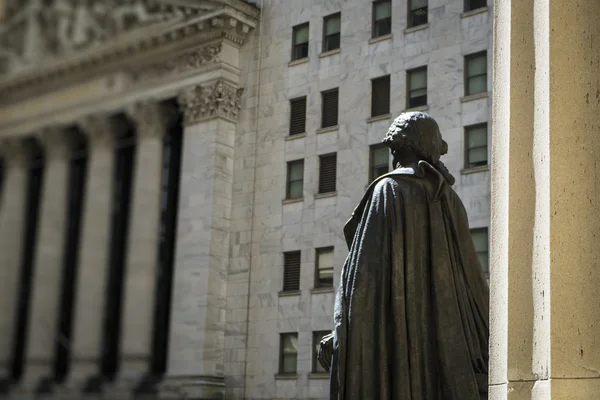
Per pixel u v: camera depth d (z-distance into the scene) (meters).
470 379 5.51
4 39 65.19
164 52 47.56
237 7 40.97
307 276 35.94
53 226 63.34
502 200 5.20
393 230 5.74
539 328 4.67
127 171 57.75
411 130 6.12
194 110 42.69
